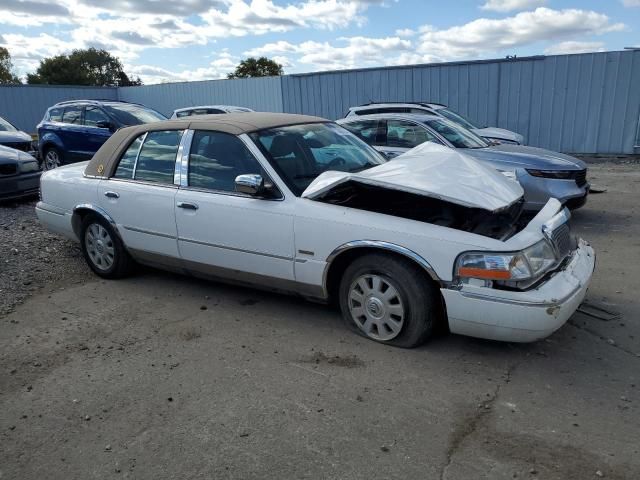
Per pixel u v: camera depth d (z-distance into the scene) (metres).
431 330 3.82
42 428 3.12
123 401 3.36
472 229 3.98
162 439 2.98
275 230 4.20
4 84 25.28
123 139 5.39
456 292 3.53
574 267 3.83
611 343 3.92
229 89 21.66
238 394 3.39
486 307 3.46
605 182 11.02
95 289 5.36
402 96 17.20
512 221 4.14
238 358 3.87
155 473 2.71
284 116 5.17
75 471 2.76
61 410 3.29
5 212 8.94
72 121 11.98
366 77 17.62
